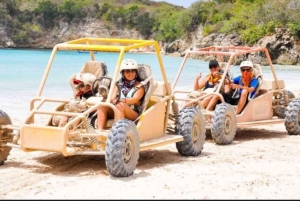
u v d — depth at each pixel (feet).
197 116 29.45
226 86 35.86
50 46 365.61
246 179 24.30
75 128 24.80
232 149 31.48
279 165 27.27
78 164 26.84
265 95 36.58
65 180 23.68
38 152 29.43
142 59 175.83
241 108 35.42
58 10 371.35
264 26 171.53
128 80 27.27
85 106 25.86
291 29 161.68
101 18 371.76
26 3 371.97
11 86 69.46
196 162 27.76
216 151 30.83
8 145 25.29
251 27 178.09
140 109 27.37
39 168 25.94
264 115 36.65
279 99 37.96
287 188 22.98
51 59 27.07
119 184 23.04
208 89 35.04
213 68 35.91
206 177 24.53
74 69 105.40
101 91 26.84
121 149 23.76
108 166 23.95
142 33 357.20
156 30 345.10
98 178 24.04
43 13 368.27
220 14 225.35
